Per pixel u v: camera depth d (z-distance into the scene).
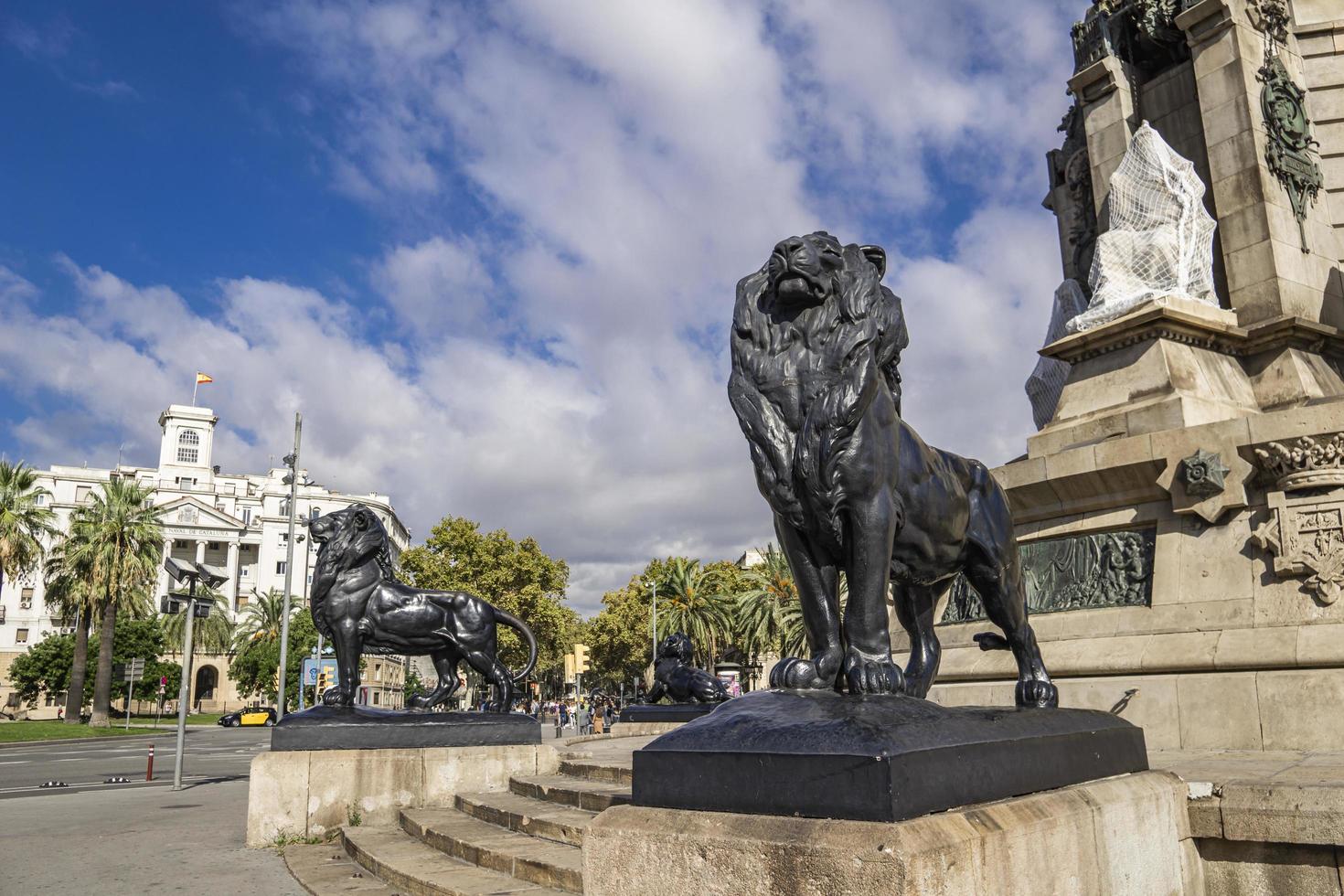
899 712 2.81
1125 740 3.79
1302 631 6.50
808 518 3.43
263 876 6.98
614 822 2.80
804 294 3.46
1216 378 8.45
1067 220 11.42
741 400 3.59
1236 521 7.21
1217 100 9.46
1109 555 7.86
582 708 41.81
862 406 3.37
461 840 6.41
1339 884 3.60
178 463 102.31
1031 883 2.61
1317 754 5.81
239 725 52.78
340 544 9.37
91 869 7.39
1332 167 9.77
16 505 36.56
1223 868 3.85
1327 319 8.99
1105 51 10.52
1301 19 10.30
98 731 38.72
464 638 9.59
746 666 54.38
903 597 4.27
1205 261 8.88
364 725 8.87
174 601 15.44
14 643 79.12
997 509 4.33
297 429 29.22
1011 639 4.40
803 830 2.39
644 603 62.88
